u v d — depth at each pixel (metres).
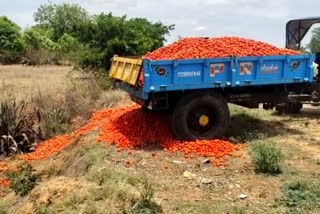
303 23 10.61
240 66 7.84
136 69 7.58
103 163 6.96
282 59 8.22
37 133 11.20
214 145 7.50
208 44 8.33
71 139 10.12
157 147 7.73
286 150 7.45
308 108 11.66
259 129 8.98
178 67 7.41
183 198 5.53
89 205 5.25
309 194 5.44
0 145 10.31
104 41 24.92
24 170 8.46
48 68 25.84
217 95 7.92
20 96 13.49
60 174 8.29
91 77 15.31
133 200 5.32
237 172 6.48
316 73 10.31
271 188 5.80
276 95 8.59
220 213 5.04
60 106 12.38
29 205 5.82
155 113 8.48
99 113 11.09
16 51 32.06
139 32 23.92
